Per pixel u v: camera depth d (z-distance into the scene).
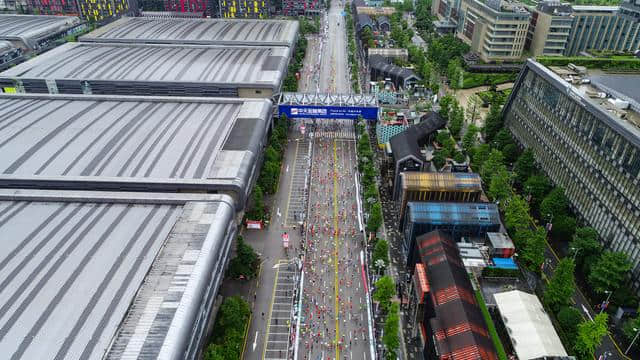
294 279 140.88
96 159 159.62
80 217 130.38
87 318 98.00
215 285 121.62
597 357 116.56
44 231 124.00
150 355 90.94
